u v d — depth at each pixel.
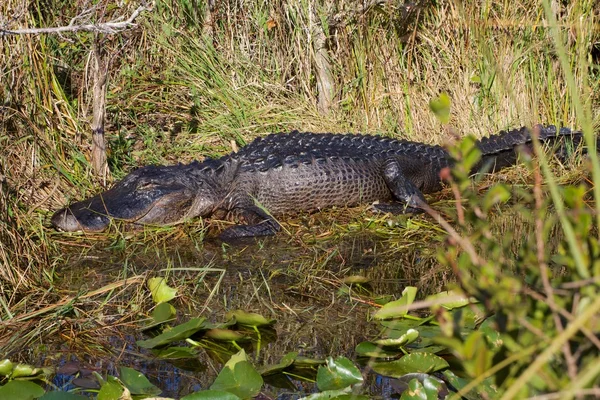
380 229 8.77
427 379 5.07
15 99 9.12
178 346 5.93
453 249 3.24
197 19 12.57
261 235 8.67
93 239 8.30
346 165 9.64
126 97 11.41
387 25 11.99
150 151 10.57
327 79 12.02
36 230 7.82
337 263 7.77
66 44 10.44
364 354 5.58
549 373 3.03
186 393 5.21
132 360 5.71
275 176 9.40
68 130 9.77
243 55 12.43
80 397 4.91
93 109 9.50
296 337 6.09
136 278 7.03
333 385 5.15
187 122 11.41
